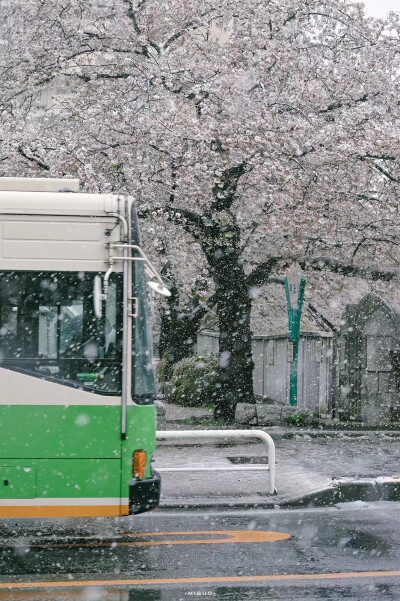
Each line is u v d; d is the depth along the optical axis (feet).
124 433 24.61
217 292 59.11
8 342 24.70
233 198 58.95
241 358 58.80
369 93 59.62
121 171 55.11
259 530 28.02
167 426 55.31
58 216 25.17
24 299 24.86
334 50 62.49
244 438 49.42
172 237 59.77
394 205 58.49
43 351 24.77
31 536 27.55
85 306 24.99
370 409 56.70
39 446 24.49
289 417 56.24
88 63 60.70
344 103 60.03
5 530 28.55
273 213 55.98
